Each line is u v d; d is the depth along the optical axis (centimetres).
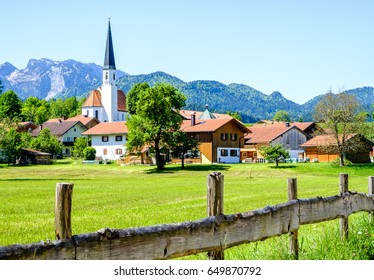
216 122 9312
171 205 2697
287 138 10462
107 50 16575
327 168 7556
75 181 5575
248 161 9744
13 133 9744
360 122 7956
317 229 1213
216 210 704
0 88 17388
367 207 1159
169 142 7712
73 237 524
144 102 7631
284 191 3812
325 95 7950
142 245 584
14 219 2041
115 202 2944
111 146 11112
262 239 784
